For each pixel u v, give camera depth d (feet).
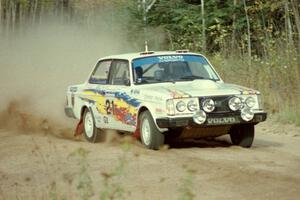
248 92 64.18
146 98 64.75
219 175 52.44
